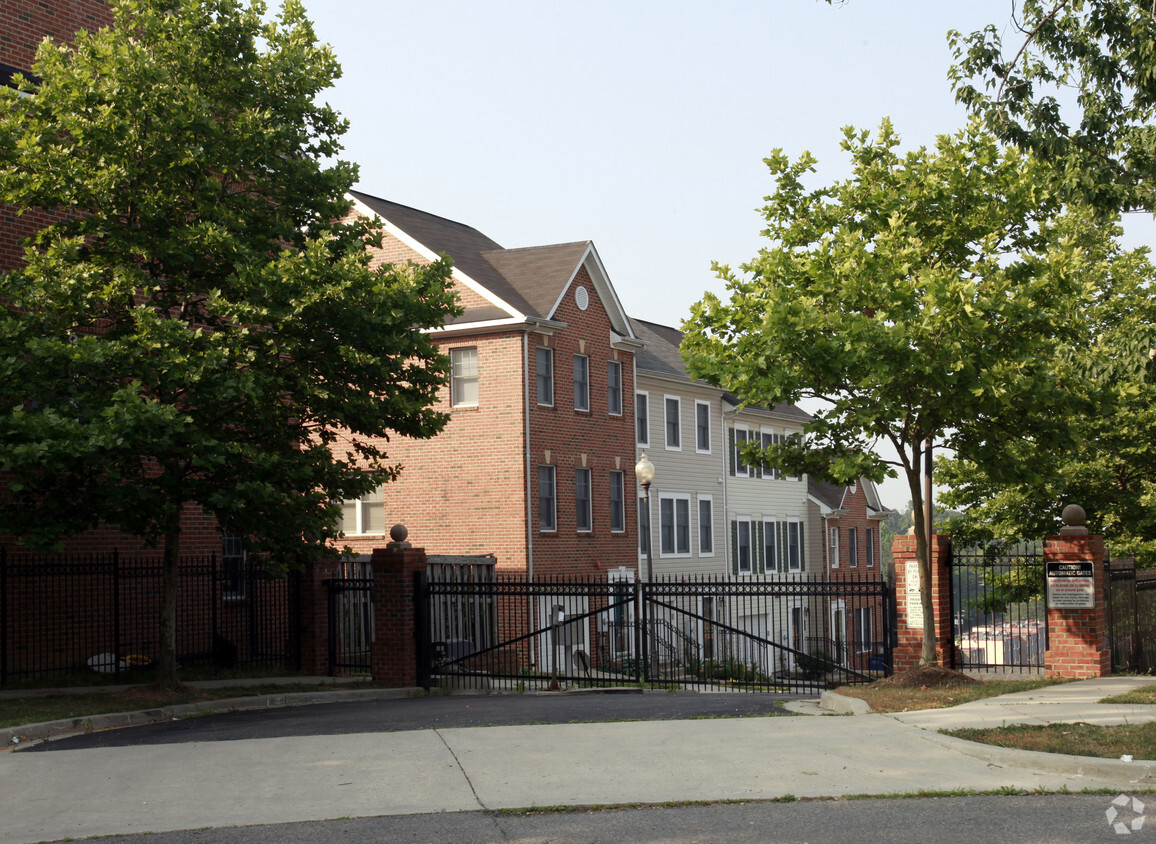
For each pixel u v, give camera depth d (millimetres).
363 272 17031
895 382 15422
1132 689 14070
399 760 10906
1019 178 16609
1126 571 18078
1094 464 27969
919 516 16422
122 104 16484
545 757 10852
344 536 35594
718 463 46125
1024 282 15898
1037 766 9672
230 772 10578
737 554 47000
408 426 18734
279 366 17562
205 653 23359
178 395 17234
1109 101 19500
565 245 37094
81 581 21562
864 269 15633
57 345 15188
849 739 11266
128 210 17391
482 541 33656
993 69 19516
